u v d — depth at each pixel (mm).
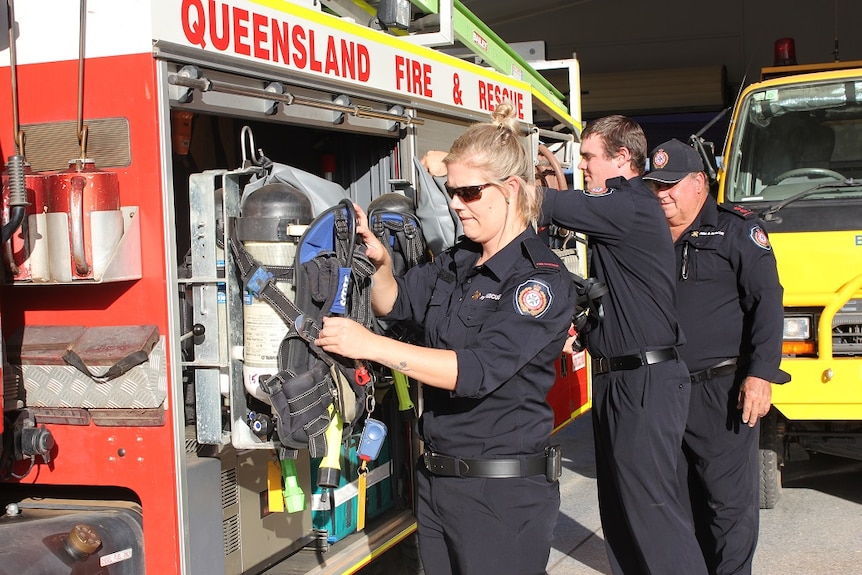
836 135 6465
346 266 2955
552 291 2754
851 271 5625
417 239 3822
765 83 6684
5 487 3170
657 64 17375
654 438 3766
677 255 4277
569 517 5977
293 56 3287
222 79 2969
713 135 15633
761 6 16859
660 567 3791
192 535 2836
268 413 3037
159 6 2729
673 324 3803
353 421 3018
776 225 5809
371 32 3797
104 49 2762
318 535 3783
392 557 4402
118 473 2834
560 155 7559
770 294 4133
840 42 16562
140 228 2760
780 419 6059
